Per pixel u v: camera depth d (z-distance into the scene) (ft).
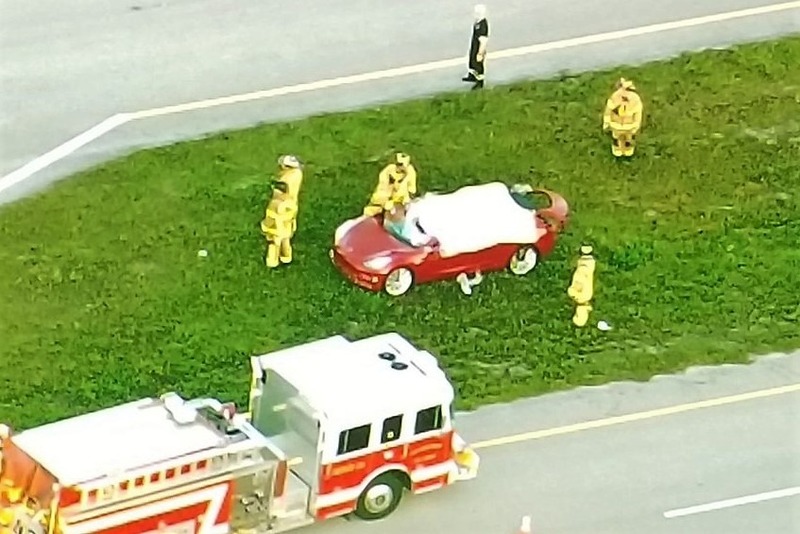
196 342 214.90
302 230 232.94
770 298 230.07
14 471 179.73
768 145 256.93
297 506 188.75
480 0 280.31
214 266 226.17
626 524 198.29
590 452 206.39
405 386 192.03
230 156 245.65
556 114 258.57
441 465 195.31
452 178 245.45
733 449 208.85
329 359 194.80
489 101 260.01
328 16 274.77
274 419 192.34
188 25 270.87
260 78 261.65
